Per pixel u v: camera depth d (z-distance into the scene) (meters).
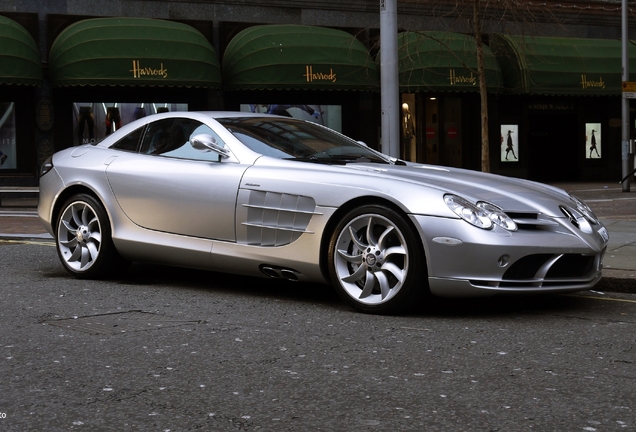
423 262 5.31
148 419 3.28
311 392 3.64
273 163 6.01
